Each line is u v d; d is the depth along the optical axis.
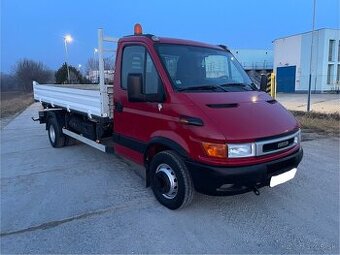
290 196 4.72
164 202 4.41
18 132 11.39
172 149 4.17
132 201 4.69
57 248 3.54
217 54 5.14
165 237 3.70
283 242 3.55
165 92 4.20
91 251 3.47
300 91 40.03
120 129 5.19
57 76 40.69
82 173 6.08
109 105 5.55
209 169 3.69
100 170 6.24
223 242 3.57
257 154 3.74
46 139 9.74
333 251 3.37
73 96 6.97
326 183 5.23
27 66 70.62
